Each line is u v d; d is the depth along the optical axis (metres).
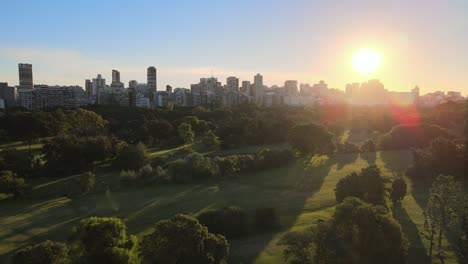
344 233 30.08
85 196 63.09
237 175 75.56
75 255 28.50
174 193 63.31
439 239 34.75
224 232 41.72
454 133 111.50
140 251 30.17
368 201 47.88
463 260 31.62
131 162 80.00
